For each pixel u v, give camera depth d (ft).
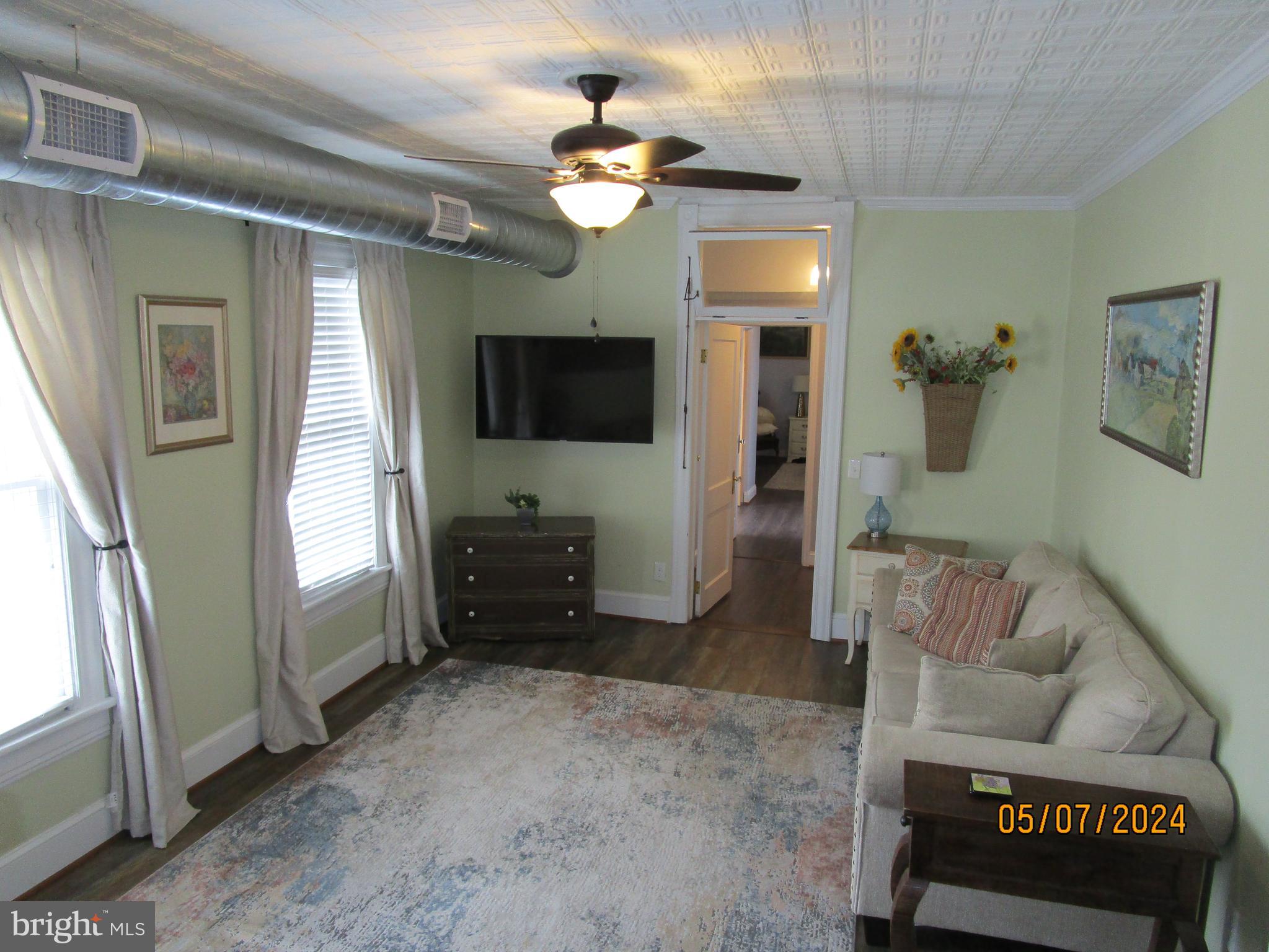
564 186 8.51
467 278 18.31
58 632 9.71
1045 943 8.25
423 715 13.89
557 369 17.44
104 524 9.70
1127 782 7.55
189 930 8.91
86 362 9.48
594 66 8.15
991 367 15.47
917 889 7.30
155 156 7.84
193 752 11.66
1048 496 16.07
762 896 9.50
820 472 17.26
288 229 12.34
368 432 15.14
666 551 18.35
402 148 11.97
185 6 6.67
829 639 17.54
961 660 12.11
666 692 14.90
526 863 10.07
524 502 17.25
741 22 6.89
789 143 11.34
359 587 15.03
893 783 8.11
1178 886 6.87
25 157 6.79
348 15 6.86
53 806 9.71
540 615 17.12
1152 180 10.70
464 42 7.47
